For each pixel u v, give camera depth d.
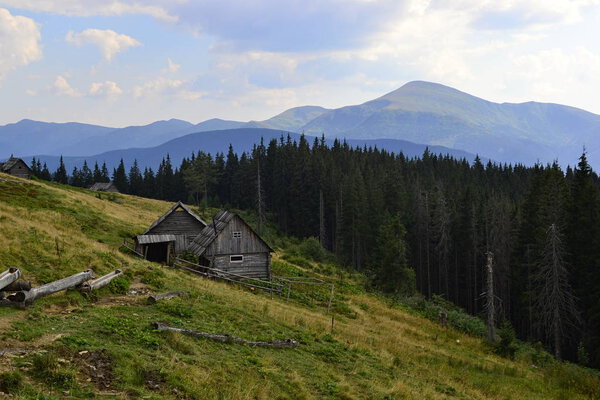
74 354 10.77
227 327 17.92
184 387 10.52
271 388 12.43
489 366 25.75
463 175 138.25
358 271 81.81
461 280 78.25
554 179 66.94
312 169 106.50
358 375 16.31
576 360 48.72
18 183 55.91
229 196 143.00
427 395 16.03
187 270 36.53
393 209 90.06
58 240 23.73
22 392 8.47
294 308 29.70
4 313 13.09
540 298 47.59
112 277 20.31
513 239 67.19
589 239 48.22
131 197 103.62
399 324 34.50
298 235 103.00
